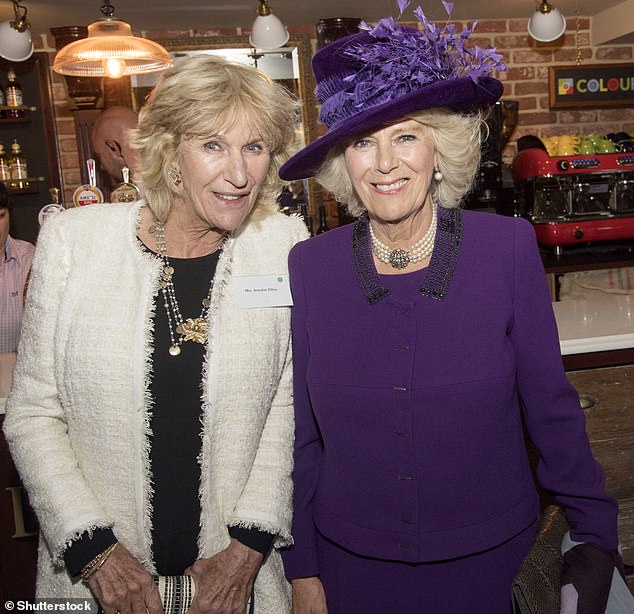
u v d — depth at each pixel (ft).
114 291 4.16
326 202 15.20
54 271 4.23
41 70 14.60
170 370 4.11
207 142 3.94
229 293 4.32
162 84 3.96
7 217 10.66
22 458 4.17
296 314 4.39
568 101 15.89
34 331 4.21
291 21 14.84
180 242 4.32
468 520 3.93
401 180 3.88
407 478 3.92
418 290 4.01
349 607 4.15
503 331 3.91
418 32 3.93
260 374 4.26
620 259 13.20
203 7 13.32
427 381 3.87
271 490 4.30
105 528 4.09
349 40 3.96
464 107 3.99
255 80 3.97
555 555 3.95
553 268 13.00
